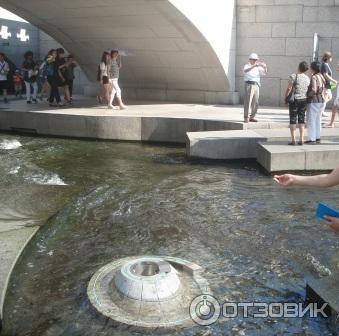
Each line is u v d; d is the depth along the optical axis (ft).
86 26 52.70
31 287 15.55
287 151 30.12
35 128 44.29
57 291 15.31
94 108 47.62
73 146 39.22
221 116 41.57
